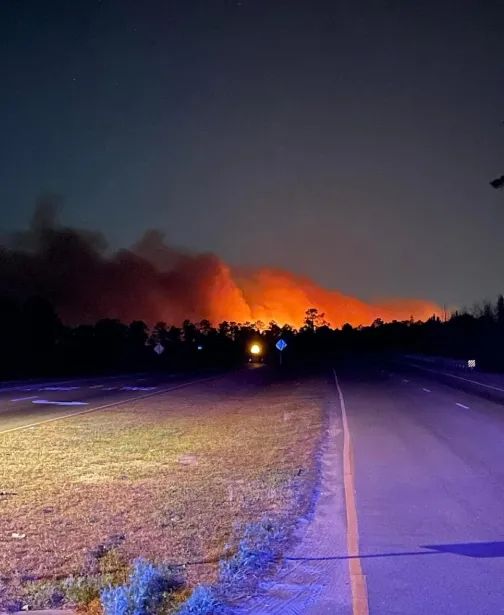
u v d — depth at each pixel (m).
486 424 19.86
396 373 52.84
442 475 12.34
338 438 17.33
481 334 80.56
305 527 8.94
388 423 20.27
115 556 7.69
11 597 6.46
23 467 13.74
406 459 14.04
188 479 12.29
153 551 7.86
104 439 18.05
